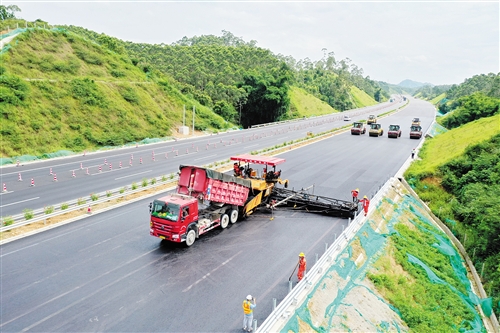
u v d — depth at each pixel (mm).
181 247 17625
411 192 31422
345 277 16078
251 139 54406
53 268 15141
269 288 14211
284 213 23188
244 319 11586
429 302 18016
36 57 48438
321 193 26781
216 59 111688
